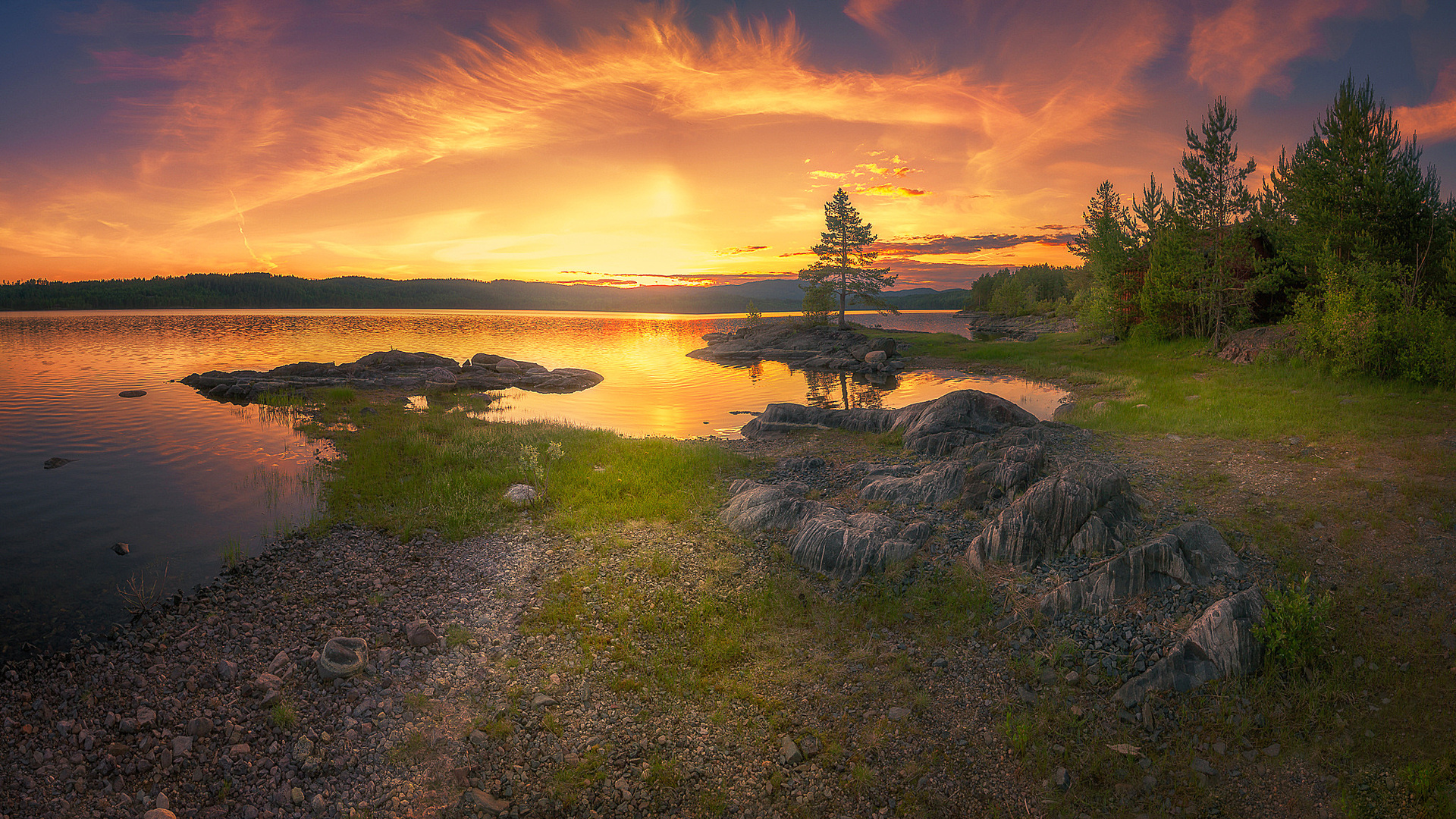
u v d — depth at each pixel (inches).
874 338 2568.9
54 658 385.4
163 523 611.8
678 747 321.1
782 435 981.2
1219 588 393.4
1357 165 1230.9
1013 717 332.2
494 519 606.9
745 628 420.2
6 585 485.4
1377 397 830.5
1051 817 279.4
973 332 3799.2
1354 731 301.9
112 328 3944.4
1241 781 288.0
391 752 310.7
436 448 853.8
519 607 445.4
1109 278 2037.4
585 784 296.8
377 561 523.5
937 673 370.0
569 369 1903.3
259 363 2060.8
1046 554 455.2
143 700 344.8
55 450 882.8
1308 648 336.8
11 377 1609.3
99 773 293.7
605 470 747.4
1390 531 434.0
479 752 313.6
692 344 3462.1
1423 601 367.2
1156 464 621.3
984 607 419.5
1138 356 1667.1
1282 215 1530.5
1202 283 1555.1
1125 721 325.4
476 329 4864.7
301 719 331.6
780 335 2878.9
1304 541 435.5
